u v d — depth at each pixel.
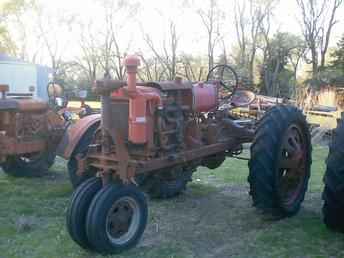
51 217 4.77
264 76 32.56
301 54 34.66
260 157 4.46
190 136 4.62
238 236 4.20
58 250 3.81
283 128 4.56
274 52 34.56
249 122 5.50
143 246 3.94
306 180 5.02
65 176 7.05
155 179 4.93
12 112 6.21
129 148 4.03
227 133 5.20
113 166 3.83
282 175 4.73
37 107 6.50
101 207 3.60
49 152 6.83
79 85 37.62
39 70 19.52
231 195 5.77
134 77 3.76
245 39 36.47
